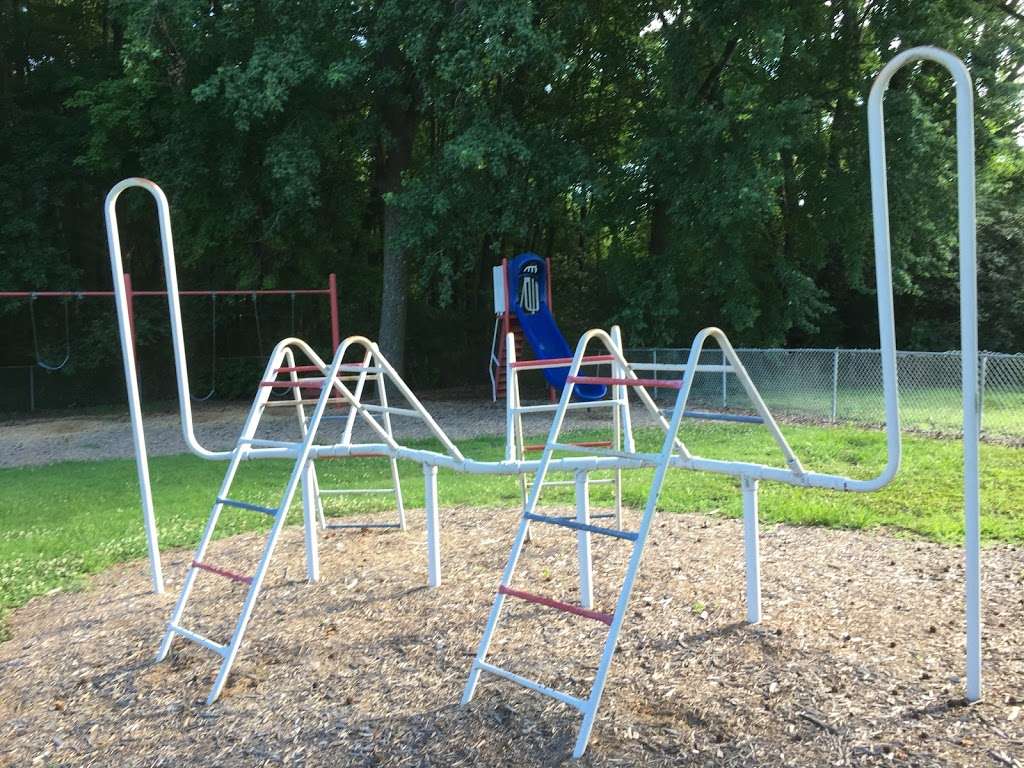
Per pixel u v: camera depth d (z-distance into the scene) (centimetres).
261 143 1745
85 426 1695
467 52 1373
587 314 2344
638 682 344
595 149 1958
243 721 335
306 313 2273
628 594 308
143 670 392
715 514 656
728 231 1543
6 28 2164
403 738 312
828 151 1727
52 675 392
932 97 1602
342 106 1752
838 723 301
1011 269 2034
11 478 1049
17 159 2023
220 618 454
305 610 458
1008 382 1165
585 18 1611
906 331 2211
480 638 402
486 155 1488
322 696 352
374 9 1529
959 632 381
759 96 1538
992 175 1778
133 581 547
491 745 304
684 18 1623
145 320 2092
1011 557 506
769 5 1455
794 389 1459
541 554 546
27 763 313
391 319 1838
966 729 293
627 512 677
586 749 295
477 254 1712
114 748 321
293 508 765
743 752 286
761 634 386
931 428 1139
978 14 1536
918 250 1688
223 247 2014
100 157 1828
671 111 1576
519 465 457
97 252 2241
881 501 677
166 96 1759
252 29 1642
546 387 2116
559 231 2644
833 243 1941
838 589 450
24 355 2173
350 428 543
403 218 1636
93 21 2386
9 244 1988
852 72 1664
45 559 607
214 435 1464
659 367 434
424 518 686
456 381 2423
